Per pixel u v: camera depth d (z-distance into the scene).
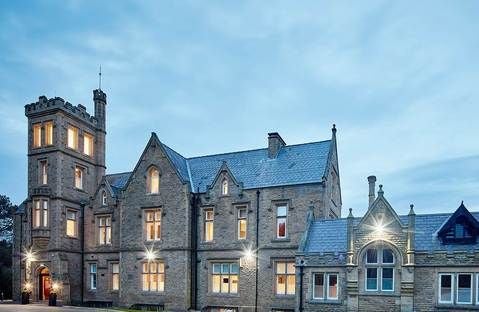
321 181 29.92
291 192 30.78
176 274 32.47
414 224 23.88
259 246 31.00
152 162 35.12
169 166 34.34
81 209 38.81
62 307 32.66
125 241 35.09
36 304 35.16
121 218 35.59
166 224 33.66
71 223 37.88
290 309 29.12
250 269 31.02
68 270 36.22
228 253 31.94
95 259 37.38
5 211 66.81
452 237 23.38
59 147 37.09
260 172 33.59
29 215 37.31
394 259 23.89
